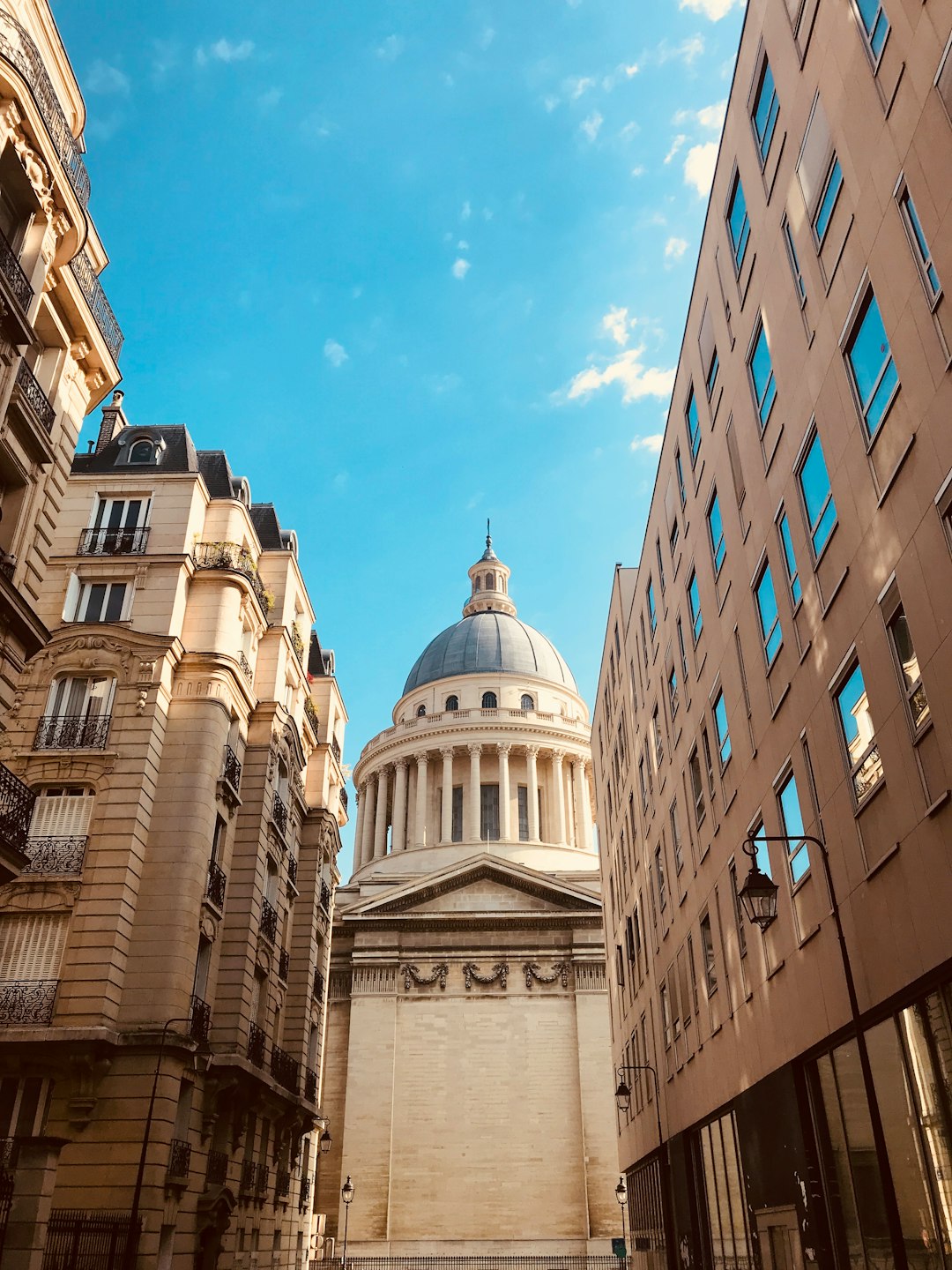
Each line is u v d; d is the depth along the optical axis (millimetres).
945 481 13250
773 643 21625
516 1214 62531
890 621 15305
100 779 31344
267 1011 37656
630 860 43406
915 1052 14898
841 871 17547
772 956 21609
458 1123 65375
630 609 42156
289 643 42312
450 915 71062
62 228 22219
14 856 19922
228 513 37750
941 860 13719
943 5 12875
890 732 15328
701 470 27922
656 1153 38125
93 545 35375
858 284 16078
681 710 31391
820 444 18266
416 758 98312
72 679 33281
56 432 23000
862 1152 16953
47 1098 27328
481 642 110000
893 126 14508
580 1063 66312
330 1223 62406
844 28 16297
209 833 32625
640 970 41219
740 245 23203
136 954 29688
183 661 34188
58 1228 24250
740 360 23328
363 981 69625
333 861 51281
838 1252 18250
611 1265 59594
